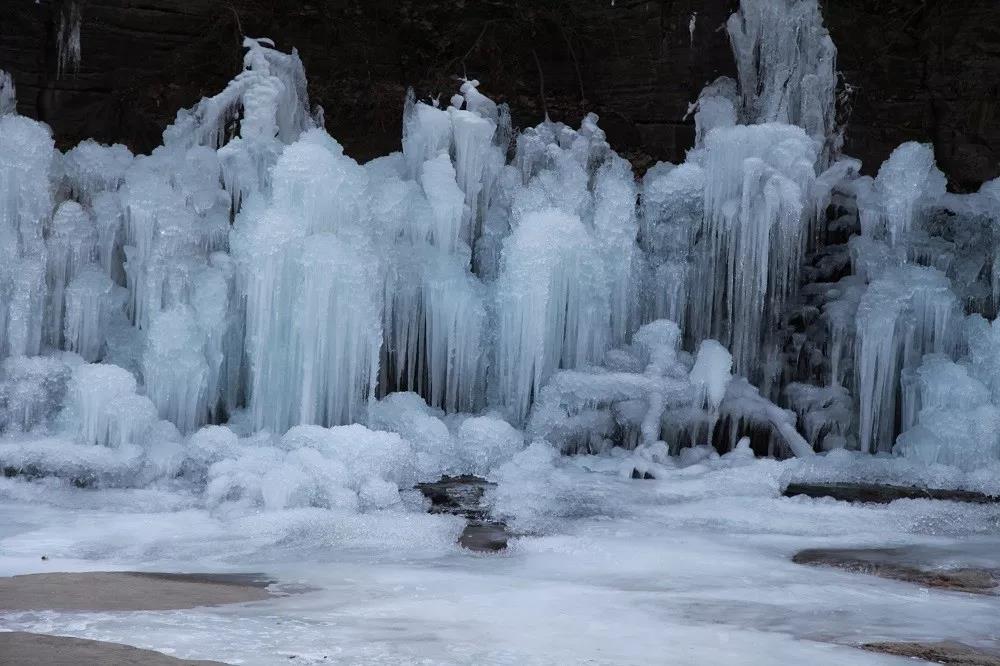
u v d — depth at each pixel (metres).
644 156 15.16
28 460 9.30
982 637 5.49
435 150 12.35
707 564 7.27
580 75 16.02
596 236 12.02
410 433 10.64
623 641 5.13
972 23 15.23
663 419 11.78
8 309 10.51
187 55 14.77
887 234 12.81
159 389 10.25
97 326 10.91
